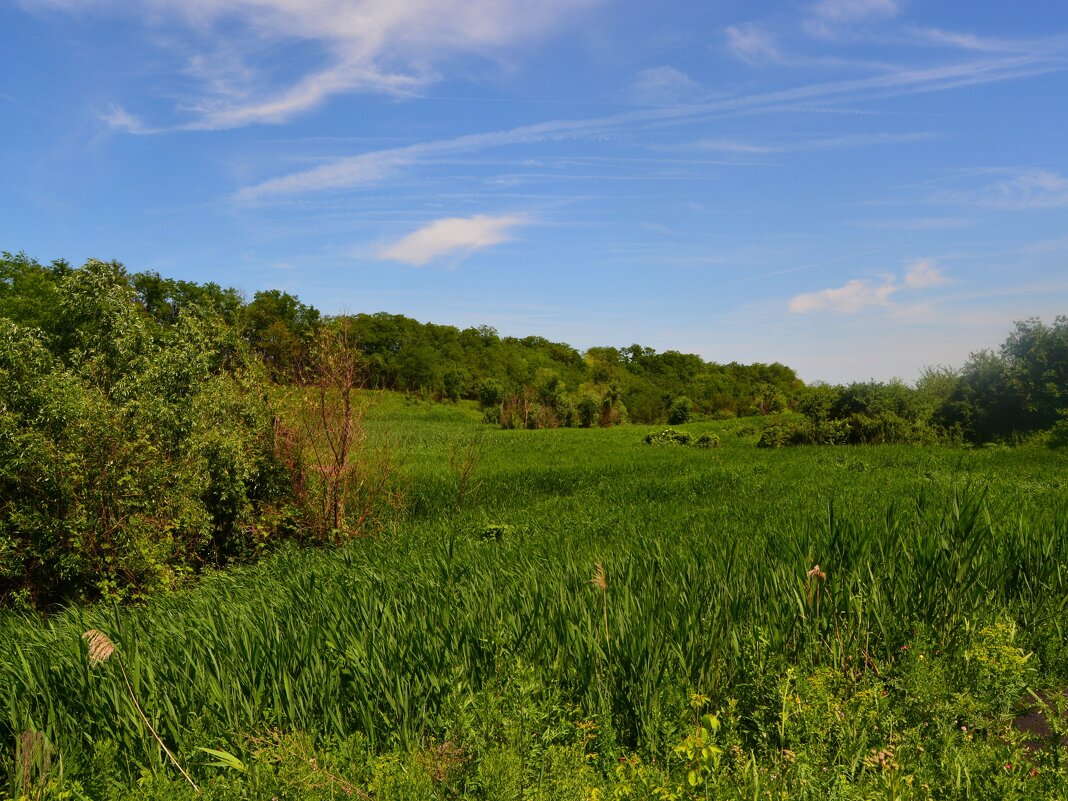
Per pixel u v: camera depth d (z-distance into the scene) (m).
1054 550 6.70
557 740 3.89
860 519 8.52
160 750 4.32
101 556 11.21
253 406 14.36
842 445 28.19
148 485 11.63
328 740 3.86
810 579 5.56
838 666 4.87
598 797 3.17
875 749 3.82
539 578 7.08
